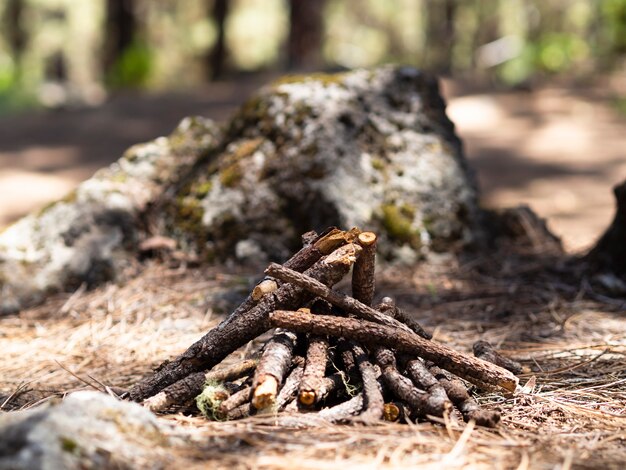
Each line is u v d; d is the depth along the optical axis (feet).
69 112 25.43
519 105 25.25
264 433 4.91
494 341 6.73
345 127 8.53
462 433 4.99
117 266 8.07
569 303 7.49
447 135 8.94
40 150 20.76
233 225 8.35
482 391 5.62
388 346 5.41
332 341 5.63
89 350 6.75
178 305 7.47
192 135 9.05
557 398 5.60
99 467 4.41
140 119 23.75
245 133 8.76
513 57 38.37
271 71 35.96
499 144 21.01
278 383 5.13
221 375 5.39
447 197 8.54
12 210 15.44
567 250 9.20
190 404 5.34
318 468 4.58
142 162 8.80
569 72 31.68
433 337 6.83
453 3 45.73
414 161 8.59
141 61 34.17
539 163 19.01
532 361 6.31
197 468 4.54
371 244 5.54
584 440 5.01
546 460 4.75
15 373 6.40
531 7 57.93
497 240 8.96
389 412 5.13
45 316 7.54
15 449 4.39
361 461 4.67
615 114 23.93
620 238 7.94
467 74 38.99
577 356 6.37
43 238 8.09
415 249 8.31
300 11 28.89
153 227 8.52
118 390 5.94
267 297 5.48
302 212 8.25
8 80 30.40
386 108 8.77
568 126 22.68
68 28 57.06
